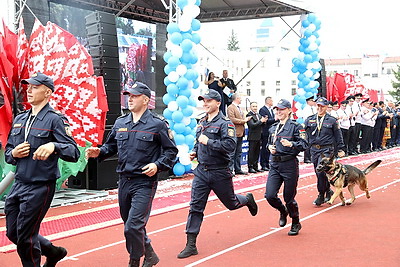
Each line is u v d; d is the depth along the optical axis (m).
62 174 10.14
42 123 4.97
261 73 44.38
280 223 7.85
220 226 8.31
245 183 13.36
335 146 10.23
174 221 8.73
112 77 12.20
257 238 7.50
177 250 6.83
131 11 18.73
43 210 4.95
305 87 17.31
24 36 9.91
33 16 12.32
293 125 7.44
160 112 17.78
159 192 11.84
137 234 5.25
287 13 18.50
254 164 15.48
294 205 7.56
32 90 5.02
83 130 10.23
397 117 28.20
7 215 5.01
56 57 9.92
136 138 5.40
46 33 9.93
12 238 5.03
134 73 17.70
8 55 9.57
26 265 4.97
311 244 7.11
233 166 15.12
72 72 10.18
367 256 6.45
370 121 22.97
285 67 43.62
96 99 10.37
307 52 17.38
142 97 5.46
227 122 6.55
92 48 12.31
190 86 12.02
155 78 17.77
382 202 10.52
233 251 6.78
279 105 7.52
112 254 6.61
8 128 9.09
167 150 5.47
